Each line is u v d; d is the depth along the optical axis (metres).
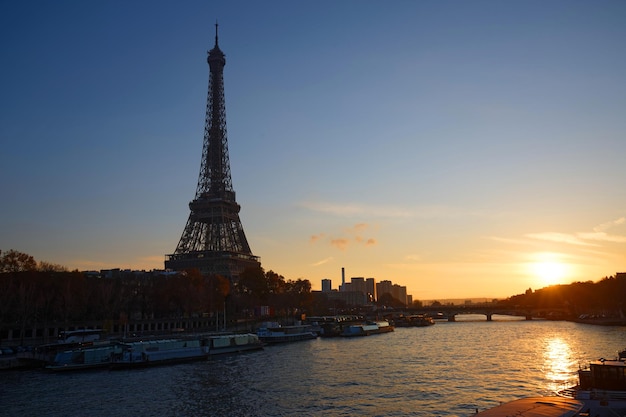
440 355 182.25
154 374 145.12
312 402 106.69
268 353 197.38
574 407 70.50
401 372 143.38
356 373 142.62
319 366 157.62
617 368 86.06
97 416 97.94
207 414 98.69
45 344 182.62
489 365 154.62
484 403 103.94
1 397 113.94
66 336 199.88
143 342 170.00
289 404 105.25
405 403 104.75
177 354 169.75
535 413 67.19
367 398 109.81
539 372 140.00
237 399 110.44
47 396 114.75
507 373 139.12
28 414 99.50
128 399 111.50
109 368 154.88
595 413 73.62
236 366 159.75
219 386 125.19
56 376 142.38
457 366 153.62
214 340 191.62
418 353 190.00
